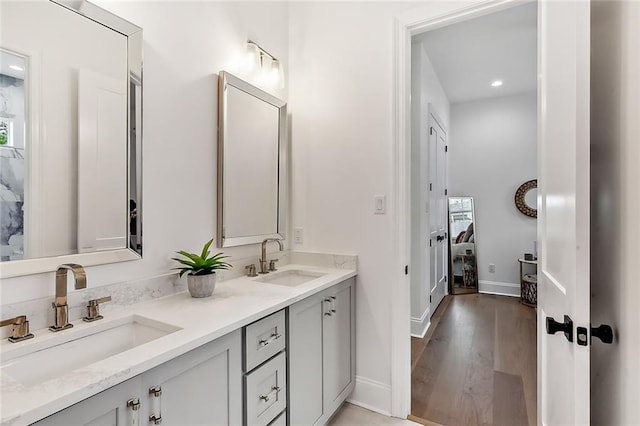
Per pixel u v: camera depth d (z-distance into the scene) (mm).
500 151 4680
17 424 625
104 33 1242
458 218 4785
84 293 1176
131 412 838
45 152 1084
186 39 1586
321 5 2207
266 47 2123
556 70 1093
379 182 1990
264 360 1303
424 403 2031
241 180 1900
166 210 1483
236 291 1547
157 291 1417
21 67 1033
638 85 747
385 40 1982
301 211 2273
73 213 1150
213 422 1078
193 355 1005
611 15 916
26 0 1043
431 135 3594
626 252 805
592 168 1064
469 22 2723
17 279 1021
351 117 2088
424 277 3230
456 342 2930
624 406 810
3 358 893
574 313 797
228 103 1799
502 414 1909
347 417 1912
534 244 4473
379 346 1989
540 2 1373
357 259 2059
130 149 1322
